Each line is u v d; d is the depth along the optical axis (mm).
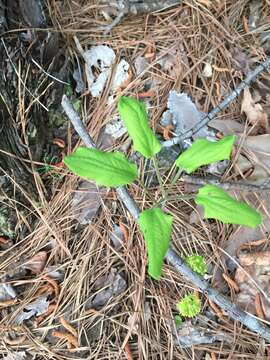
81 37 461
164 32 465
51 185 422
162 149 418
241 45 459
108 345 382
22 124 402
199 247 398
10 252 407
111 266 398
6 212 406
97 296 391
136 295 388
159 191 406
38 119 413
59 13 466
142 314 384
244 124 429
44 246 407
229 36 459
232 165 412
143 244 398
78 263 400
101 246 402
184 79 447
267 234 396
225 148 300
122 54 458
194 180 403
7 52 389
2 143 393
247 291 384
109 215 407
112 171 302
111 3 472
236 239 396
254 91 439
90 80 449
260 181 405
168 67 451
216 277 390
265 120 423
